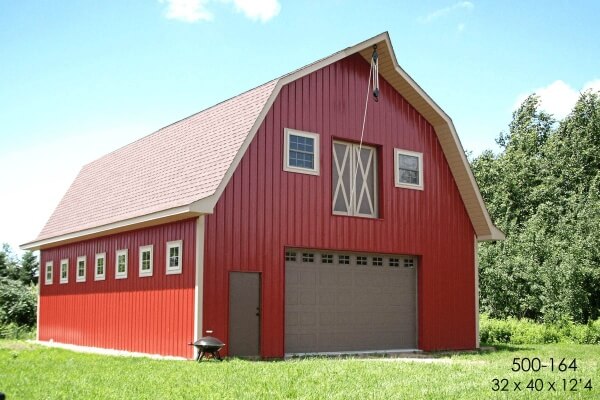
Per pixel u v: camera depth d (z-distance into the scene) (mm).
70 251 24531
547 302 30594
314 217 18719
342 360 16109
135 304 19281
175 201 17609
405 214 20875
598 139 38781
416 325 20953
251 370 13695
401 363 15445
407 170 21156
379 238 20125
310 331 18516
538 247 33000
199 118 21641
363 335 19625
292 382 12164
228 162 16922
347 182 19953
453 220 22188
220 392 11086
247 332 17094
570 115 40469
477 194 22094
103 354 18406
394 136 20938
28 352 18625
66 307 24281
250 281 17312
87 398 10547
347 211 19797
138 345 18859
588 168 38750
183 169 19156
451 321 21625
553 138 40844
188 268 16828
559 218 37250
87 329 22312
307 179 18688
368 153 20594
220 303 16641
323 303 18891
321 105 19266
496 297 32500
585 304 30531
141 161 23344
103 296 21391
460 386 12047
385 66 20656
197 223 16547
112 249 21156
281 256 17906
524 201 40094
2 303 31297
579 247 31297
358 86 20281
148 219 17812
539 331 25828
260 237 17531
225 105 20484
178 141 21516
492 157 44969
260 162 17734
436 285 21375
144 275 18922
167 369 13859
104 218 21359
